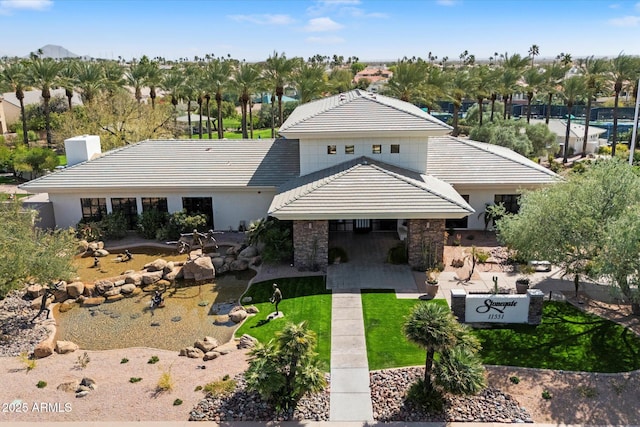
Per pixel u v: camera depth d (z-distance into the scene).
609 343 18.05
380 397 15.12
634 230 16.14
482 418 14.12
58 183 31.22
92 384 15.91
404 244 27.23
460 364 14.27
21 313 21.77
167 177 31.73
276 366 14.45
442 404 14.48
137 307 22.59
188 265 25.56
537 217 19.53
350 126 28.39
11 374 16.75
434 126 28.00
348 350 17.84
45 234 22.91
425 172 29.69
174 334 20.03
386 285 23.42
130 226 32.50
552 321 19.69
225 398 15.10
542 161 61.31
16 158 53.09
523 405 14.70
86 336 20.05
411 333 14.35
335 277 24.52
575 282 21.48
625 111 103.19
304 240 25.17
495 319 19.50
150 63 81.50
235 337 19.30
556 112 113.69
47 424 14.00
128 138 50.28
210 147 34.66
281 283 24.02
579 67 67.00
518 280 21.91
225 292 24.02
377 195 24.70
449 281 23.78
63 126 51.72
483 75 63.03
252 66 61.72
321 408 14.68
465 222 31.36
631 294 17.45
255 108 124.88
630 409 14.49
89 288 23.69
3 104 83.69
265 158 33.38
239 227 32.19
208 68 65.62
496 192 30.72
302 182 28.19
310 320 20.22
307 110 34.78
